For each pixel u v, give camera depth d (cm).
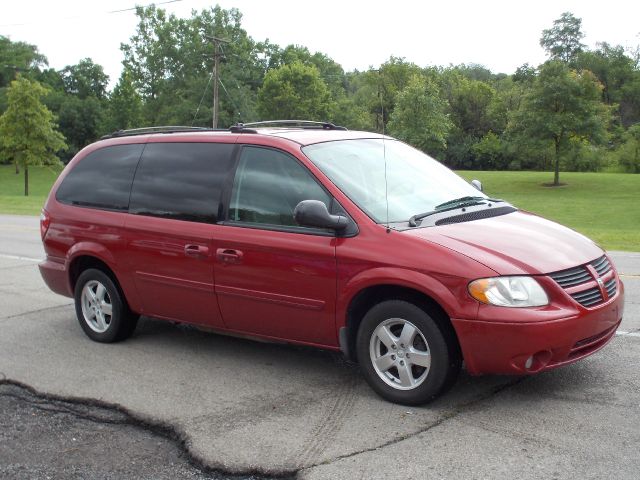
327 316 508
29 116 5991
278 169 546
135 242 618
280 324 539
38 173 9819
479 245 465
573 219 4212
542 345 436
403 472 387
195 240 571
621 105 11650
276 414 482
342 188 514
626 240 1526
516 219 529
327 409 486
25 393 553
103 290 669
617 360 559
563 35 12912
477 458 399
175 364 605
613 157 9406
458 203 545
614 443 410
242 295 550
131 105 9625
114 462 427
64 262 687
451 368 465
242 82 9038
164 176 614
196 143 605
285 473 396
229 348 646
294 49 9962
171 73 8931
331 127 634
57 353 652
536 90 6950
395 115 8050
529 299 440
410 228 487
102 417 500
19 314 812
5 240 1558
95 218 655
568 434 424
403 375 480
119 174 652
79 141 11331
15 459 436
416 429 444
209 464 411
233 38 9012
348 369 571
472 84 11125
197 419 480
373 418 466
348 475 387
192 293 584
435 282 454
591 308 456
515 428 437
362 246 486
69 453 442
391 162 571
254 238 537
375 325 488
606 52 12131
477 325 441
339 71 10350
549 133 6881
